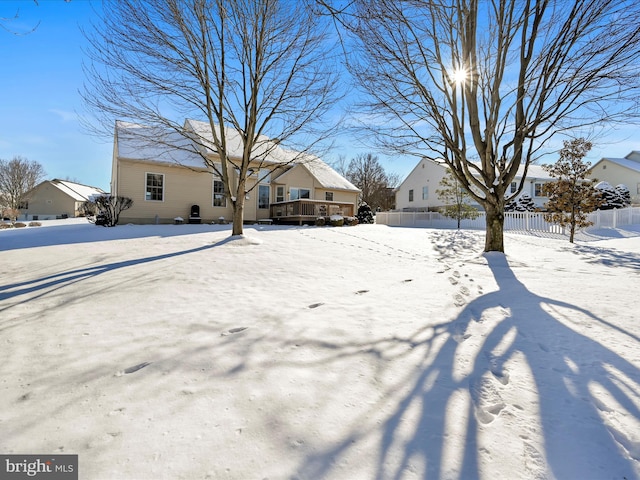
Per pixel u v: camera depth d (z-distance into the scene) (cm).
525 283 514
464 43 745
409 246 1017
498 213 820
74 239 973
